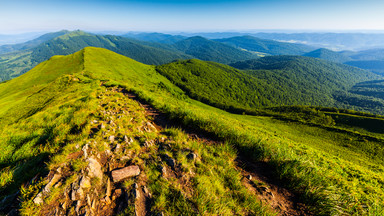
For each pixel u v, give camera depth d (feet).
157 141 19.58
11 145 19.38
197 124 27.09
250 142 22.08
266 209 12.37
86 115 23.32
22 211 9.29
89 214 9.77
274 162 18.53
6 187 11.47
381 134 279.69
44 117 30.19
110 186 12.01
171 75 597.11
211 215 10.87
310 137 220.23
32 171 12.41
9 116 63.52
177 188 12.28
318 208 13.15
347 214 12.95
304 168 16.90
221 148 20.29
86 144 15.23
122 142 17.38
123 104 34.53
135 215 10.07
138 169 13.73
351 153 168.86
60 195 10.35
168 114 32.01
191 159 16.26
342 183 19.33
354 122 324.60
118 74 255.09
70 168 12.33
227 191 13.65
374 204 15.33
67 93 60.70
